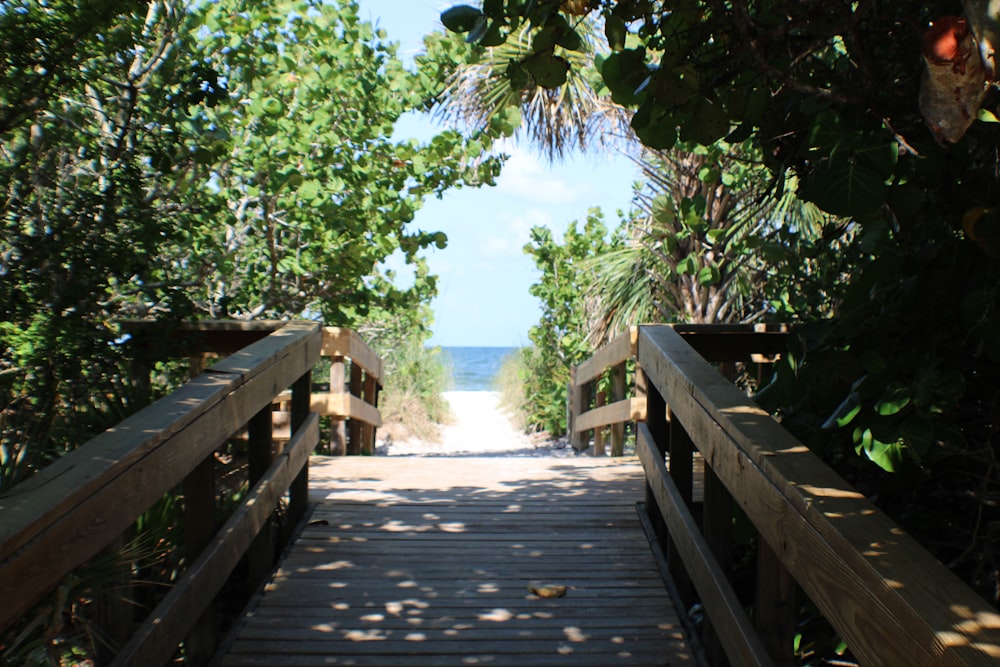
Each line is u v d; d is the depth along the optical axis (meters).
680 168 6.89
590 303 9.10
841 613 1.79
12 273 3.74
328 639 3.31
